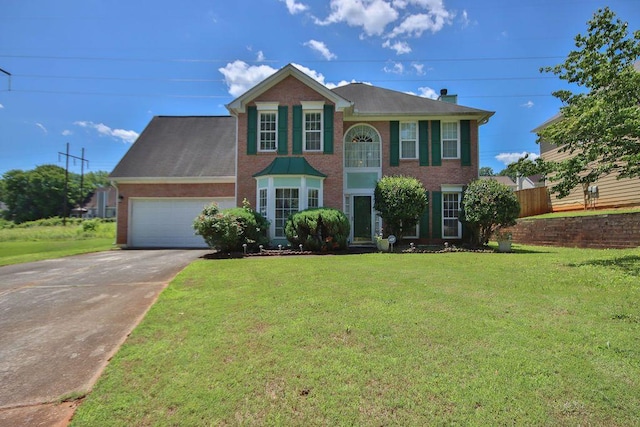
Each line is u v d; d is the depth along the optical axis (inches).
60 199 2610.7
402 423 95.1
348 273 288.8
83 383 125.4
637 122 296.5
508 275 275.0
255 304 202.1
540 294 215.5
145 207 658.2
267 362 130.6
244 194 566.6
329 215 461.7
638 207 546.9
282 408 103.3
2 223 1918.1
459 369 121.6
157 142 726.5
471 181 566.6
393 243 492.1
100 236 1123.3
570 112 364.2
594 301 198.5
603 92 348.8
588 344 139.5
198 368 128.5
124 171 663.1
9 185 2516.0
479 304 194.5
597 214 477.1
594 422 93.7
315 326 163.8
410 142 613.9
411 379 116.0
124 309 211.5
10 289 269.1
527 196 761.0
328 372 122.0
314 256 416.5
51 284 285.1
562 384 111.1
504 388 109.4
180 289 246.8
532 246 544.7
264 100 574.2
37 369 136.8
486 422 94.5
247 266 336.5
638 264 301.0
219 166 668.1
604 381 112.3
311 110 569.9
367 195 606.2
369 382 115.1
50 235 1090.1
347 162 614.2
